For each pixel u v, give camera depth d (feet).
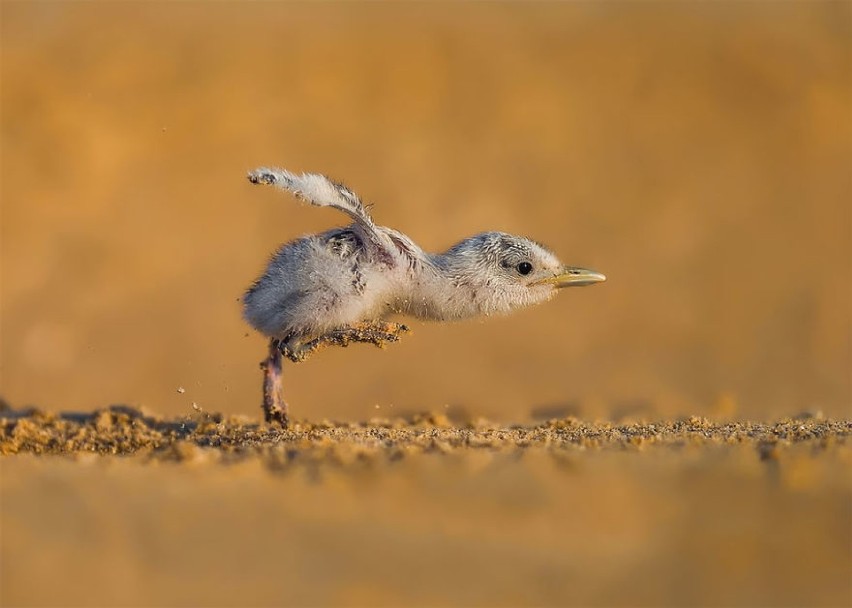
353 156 90.74
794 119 99.66
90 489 27.22
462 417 49.42
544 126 97.55
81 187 83.51
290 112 96.73
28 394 60.29
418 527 24.79
